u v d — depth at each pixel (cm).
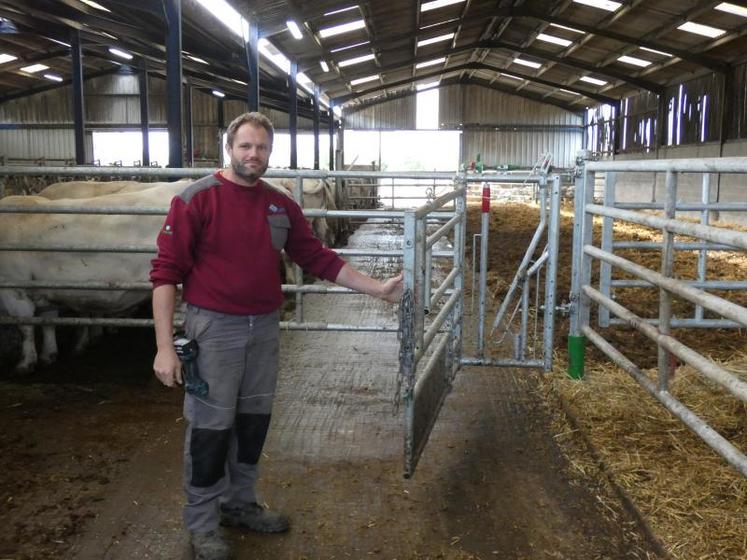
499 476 301
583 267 409
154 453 323
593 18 1706
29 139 3006
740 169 245
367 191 1983
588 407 363
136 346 510
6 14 1400
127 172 434
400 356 268
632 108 2503
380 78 2652
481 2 1744
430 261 338
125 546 248
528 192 2556
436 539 253
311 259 252
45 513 269
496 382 421
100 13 1170
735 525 247
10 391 408
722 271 770
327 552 244
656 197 2055
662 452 309
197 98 3022
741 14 1423
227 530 258
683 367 419
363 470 307
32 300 444
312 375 442
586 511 271
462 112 3103
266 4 1201
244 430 244
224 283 225
